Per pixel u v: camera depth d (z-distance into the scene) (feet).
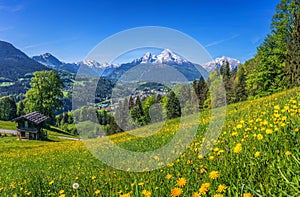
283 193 7.84
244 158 12.10
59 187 17.47
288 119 15.56
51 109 240.53
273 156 11.00
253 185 9.01
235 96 183.52
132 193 11.61
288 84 140.97
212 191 9.11
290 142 12.11
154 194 10.79
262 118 23.15
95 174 21.15
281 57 147.74
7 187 23.09
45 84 240.32
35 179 24.00
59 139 190.19
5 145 141.59
